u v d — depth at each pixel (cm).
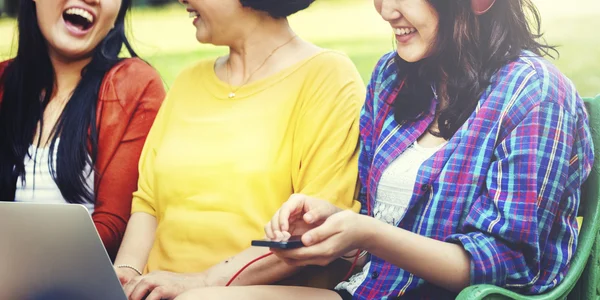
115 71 268
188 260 233
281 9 236
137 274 239
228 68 248
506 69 203
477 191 200
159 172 243
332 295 205
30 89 272
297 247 183
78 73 271
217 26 238
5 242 193
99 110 265
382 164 215
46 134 269
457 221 202
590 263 206
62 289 194
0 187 271
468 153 202
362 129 227
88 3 263
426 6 209
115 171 262
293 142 233
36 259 193
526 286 194
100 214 262
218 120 239
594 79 251
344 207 225
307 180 230
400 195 210
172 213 239
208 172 235
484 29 206
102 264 187
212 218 233
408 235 191
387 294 208
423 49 212
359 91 235
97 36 269
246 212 230
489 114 201
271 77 238
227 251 231
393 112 219
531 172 193
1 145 273
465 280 193
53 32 265
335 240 184
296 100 234
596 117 206
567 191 200
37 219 188
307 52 240
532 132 195
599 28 251
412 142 213
